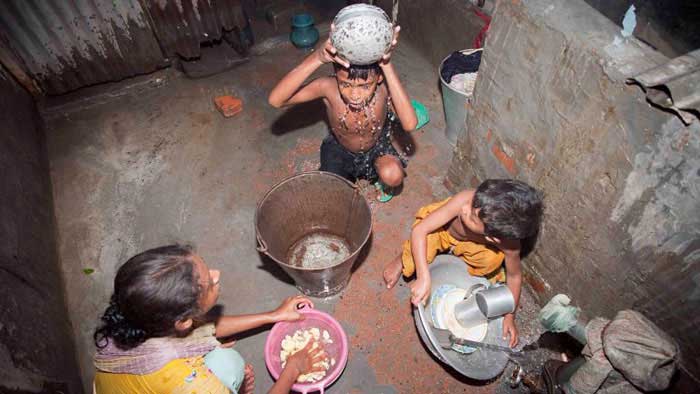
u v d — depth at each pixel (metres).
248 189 3.04
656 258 1.68
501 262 2.19
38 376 1.86
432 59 3.83
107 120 3.53
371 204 2.93
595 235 1.91
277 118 3.47
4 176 2.51
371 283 2.56
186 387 1.33
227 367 1.50
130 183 3.11
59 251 2.76
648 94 1.45
